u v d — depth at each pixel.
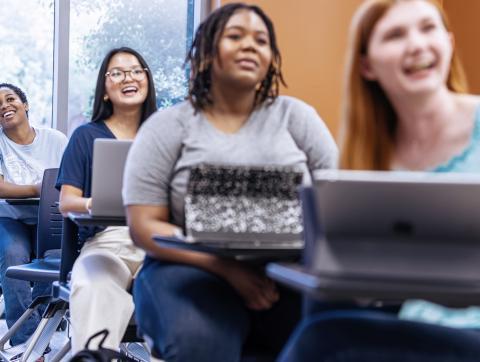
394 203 1.10
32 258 4.35
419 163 1.48
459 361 1.16
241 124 2.00
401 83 1.42
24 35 5.13
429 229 1.10
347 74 1.53
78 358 2.06
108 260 2.75
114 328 2.57
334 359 1.17
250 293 1.83
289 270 1.14
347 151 1.53
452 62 1.56
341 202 1.10
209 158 1.91
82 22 5.16
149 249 1.90
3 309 4.37
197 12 5.29
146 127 1.98
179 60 5.30
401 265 1.09
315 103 5.23
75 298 2.59
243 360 1.90
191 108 1.99
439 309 1.40
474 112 1.45
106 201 2.40
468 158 1.44
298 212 1.57
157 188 1.94
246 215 1.55
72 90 5.16
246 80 1.93
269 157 1.93
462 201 1.09
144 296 1.86
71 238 2.89
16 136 4.56
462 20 5.11
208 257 1.84
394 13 1.44
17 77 5.14
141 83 3.12
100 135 3.06
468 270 1.08
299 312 1.92
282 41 5.18
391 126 1.52
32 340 3.20
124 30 5.23
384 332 1.21
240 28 1.95
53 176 3.62
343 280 1.07
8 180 4.51
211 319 1.76
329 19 5.23
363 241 1.10
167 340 1.74
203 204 1.55
